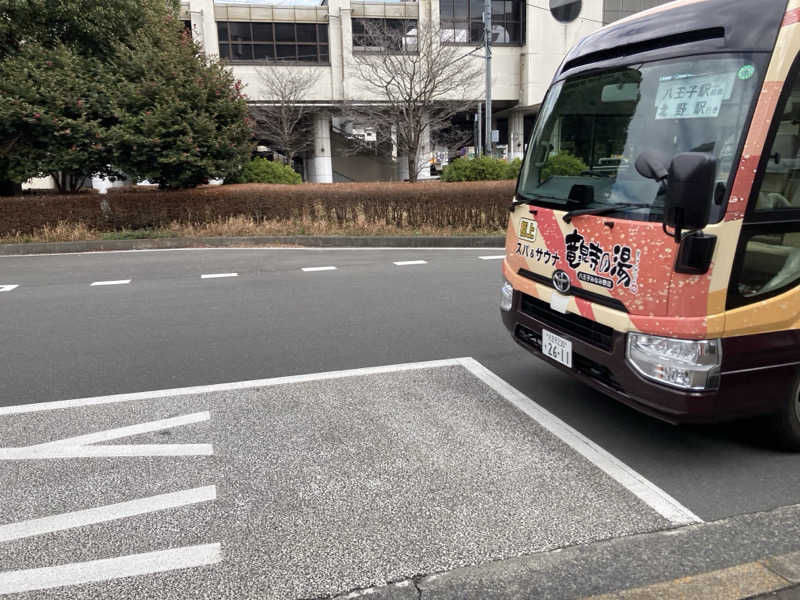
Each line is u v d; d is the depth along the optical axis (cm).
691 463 354
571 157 386
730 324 304
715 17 320
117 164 1410
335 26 3306
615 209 332
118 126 1370
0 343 604
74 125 1333
